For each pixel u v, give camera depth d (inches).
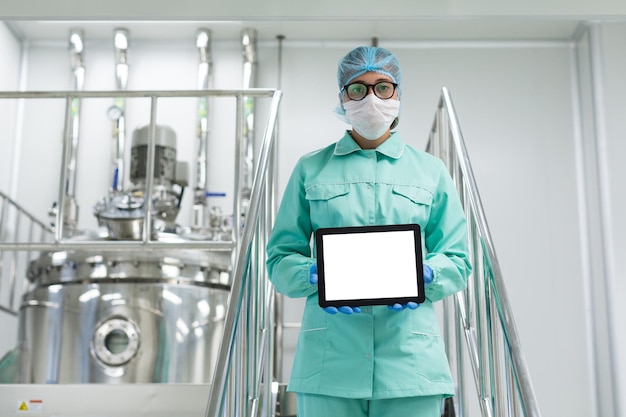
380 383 74.5
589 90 206.1
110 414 127.3
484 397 87.9
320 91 216.7
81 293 151.6
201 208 194.4
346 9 138.3
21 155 212.1
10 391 127.8
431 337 77.2
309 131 213.6
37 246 132.3
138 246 132.3
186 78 217.3
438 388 75.2
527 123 212.7
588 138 206.5
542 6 137.6
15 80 214.8
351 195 81.3
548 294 202.2
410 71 216.4
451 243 80.7
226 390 69.8
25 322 157.8
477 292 91.0
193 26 214.2
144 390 128.1
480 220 84.4
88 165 211.3
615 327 189.0
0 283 203.5
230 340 72.4
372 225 78.2
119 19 141.7
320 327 77.5
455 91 215.0
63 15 140.6
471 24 210.8
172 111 214.5
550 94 214.7
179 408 127.4
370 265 75.6
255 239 90.0
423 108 214.1
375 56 86.9
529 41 218.2
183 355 150.6
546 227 206.2
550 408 195.6
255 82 213.9
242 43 213.9
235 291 76.5
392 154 83.4
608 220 194.4
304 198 84.5
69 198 194.7
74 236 160.4
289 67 218.2
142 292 151.0
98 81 217.6
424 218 81.5
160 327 150.4
